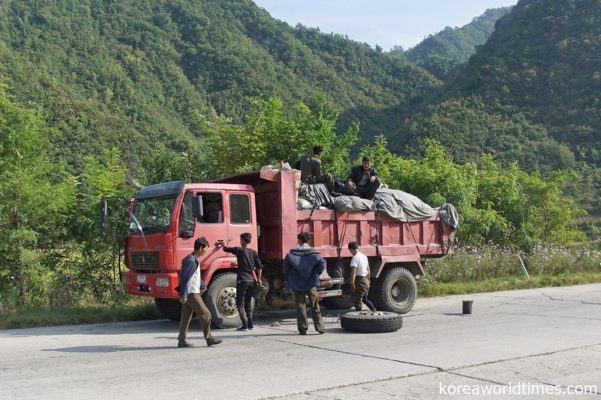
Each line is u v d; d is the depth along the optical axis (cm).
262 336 1050
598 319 1220
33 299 1335
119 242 1416
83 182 1462
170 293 1076
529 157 7794
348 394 666
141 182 1725
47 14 15425
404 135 9081
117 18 17662
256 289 1137
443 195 2133
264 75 16912
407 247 1366
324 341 994
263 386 699
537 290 1820
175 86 15075
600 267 2320
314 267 1073
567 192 6706
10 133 1377
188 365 811
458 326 1141
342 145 1930
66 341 1010
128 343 988
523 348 915
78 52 14425
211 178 1814
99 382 720
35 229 1385
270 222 1195
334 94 17462
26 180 1325
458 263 1933
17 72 9212
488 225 2219
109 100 11856
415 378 737
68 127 7469
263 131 1852
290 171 1188
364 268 1216
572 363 818
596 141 7938
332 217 1245
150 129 10631
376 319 1072
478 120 8931
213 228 1121
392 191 1385
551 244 2530
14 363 830
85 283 1401
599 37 9938
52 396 659
